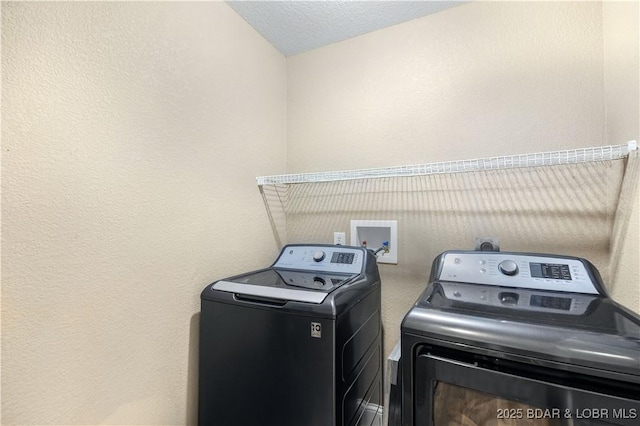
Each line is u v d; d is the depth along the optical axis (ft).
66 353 2.51
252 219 5.06
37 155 2.35
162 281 3.39
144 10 3.27
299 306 3.07
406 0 4.58
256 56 5.28
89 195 2.70
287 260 4.88
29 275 2.30
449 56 4.75
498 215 4.34
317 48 5.88
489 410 2.13
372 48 5.37
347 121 5.58
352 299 3.40
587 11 3.94
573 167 3.94
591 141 3.85
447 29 4.78
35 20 2.36
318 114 5.86
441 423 2.26
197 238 3.91
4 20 2.19
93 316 2.71
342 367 3.06
